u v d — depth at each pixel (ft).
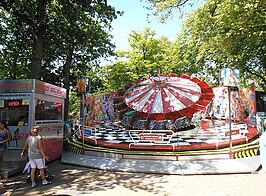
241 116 58.80
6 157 28.55
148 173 27.78
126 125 55.26
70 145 41.34
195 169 28.17
